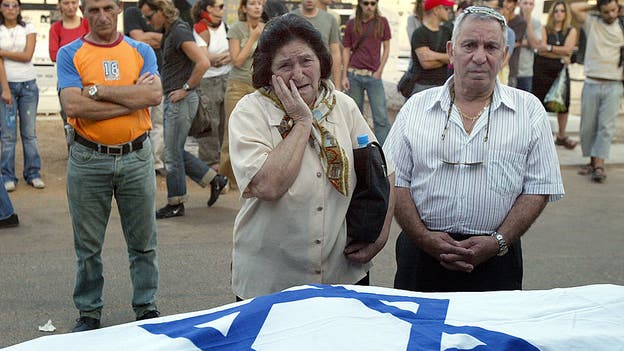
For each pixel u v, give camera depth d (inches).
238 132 124.7
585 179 370.9
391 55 486.0
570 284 230.4
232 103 317.4
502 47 135.6
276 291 127.4
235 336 92.6
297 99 121.9
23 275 228.8
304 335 91.0
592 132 370.6
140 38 339.9
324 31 344.5
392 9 483.8
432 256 141.0
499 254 137.3
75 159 177.6
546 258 253.9
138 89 175.8
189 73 286.4
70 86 173.6
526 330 96.5
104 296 212.5
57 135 424.5
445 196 138.0
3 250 251.9
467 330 94.9
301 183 123.8
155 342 92.9
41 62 463.2
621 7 368.8
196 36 344.2
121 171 178.5
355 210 127.3
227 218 294.0
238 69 315.9
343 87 379.2
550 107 418.0
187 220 289.9
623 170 390.9
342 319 94.3
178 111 286.2
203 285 223.9
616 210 317.7
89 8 173.2
